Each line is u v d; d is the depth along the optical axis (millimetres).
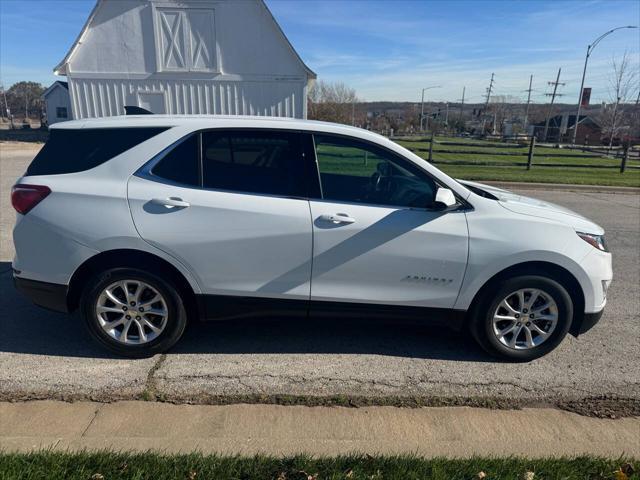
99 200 3289
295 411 2984
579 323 3682
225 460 2410
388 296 3520
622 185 13469
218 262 3375
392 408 3057
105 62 17844
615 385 3412
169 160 3393
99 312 3430
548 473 2420
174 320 3480
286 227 3355
